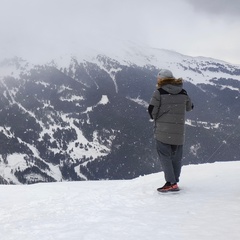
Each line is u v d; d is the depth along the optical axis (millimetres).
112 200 5484
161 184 6570
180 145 5766
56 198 6840
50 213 4934
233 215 3695
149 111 5754
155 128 5840
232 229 3180
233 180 5980
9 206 6523
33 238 3346
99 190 7262
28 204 6484
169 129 5656
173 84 5793
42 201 6676
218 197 4809
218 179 6234
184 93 5785
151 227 3412
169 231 3227
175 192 5496
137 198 5434
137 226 3482
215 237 2977
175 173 5855
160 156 5734
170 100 5676
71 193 7371
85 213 4484
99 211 4516
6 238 3498
